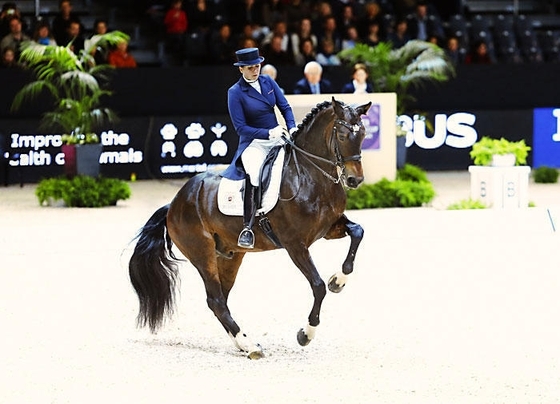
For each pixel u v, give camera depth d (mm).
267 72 18922
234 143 23375
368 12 24453
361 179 9219
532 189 21078
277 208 9539
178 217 10117
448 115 23859
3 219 17688
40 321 10953
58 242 15617
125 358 9414
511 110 24047
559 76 24219
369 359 9195
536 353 9289
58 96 21547
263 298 11875
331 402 7887
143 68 22984
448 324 10461
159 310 10117
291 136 9711
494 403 7848
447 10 26984
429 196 18750
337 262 13883
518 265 13578
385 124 19250
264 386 8367
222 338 10289
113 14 26297
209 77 23266
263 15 24625
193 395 8156
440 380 8469
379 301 11570
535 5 28922
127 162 22984
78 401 8070
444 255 14398
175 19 24578
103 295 12258
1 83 22422
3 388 8453
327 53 23391
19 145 22531
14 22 23000
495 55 26062
